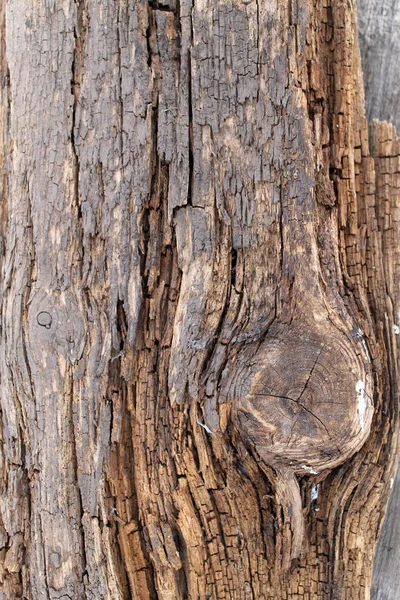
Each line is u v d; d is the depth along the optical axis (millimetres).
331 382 579
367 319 599
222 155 582
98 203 584
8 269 598
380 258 608
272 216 584
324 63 602
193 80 580
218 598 602
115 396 588
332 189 597
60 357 588
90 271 586
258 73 582
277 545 600
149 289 587
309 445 580
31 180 591
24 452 598
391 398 605
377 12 643
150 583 599
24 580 599
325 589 607
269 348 581
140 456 591
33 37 590
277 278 584
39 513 594
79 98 584
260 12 581
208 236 583
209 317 583
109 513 590
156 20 581
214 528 599
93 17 583
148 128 581
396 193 612
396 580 651
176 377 585
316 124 591
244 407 580
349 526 607
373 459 603
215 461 592
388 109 643
